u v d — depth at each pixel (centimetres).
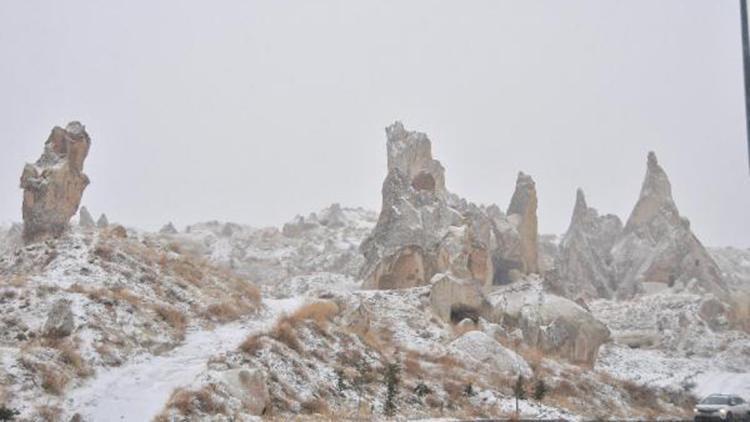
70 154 4994
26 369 2602
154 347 3272
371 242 6662
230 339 3594
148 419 2412
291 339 3484
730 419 3378
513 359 4419
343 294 4578
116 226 4784
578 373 4734
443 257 6038
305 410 2911
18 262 4075
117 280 3834
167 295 3969
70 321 3059
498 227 7481
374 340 4131
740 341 6481
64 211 4894
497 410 3453
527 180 7938
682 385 5119
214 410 2533
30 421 2248
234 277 4756
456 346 4484
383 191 6781
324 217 11431
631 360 6006
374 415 3034
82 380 2736
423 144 7669
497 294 6234
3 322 3086
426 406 3347
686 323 6806
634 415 4088
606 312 7469
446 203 7019
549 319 5512
